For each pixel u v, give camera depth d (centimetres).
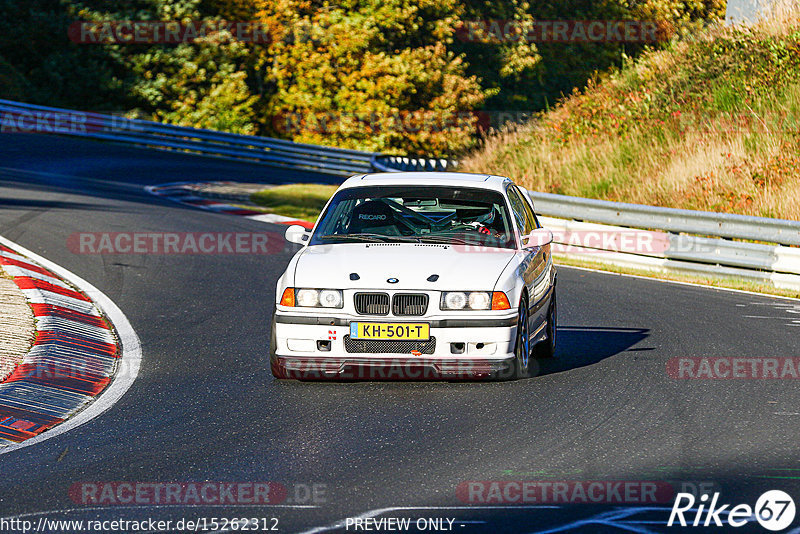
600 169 8262
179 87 15888
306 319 2808
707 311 4312
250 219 7425
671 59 9850
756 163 7338
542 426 2492
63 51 15825
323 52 16388
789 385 2933
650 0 16900
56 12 15912
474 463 2197
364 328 2778
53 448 2356
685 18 15725
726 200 7031
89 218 6644
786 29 9375
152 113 16025
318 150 12138
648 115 8900
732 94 8706
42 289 4200
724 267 5491
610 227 6225
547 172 8588
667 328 3900
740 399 2767
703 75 9212
